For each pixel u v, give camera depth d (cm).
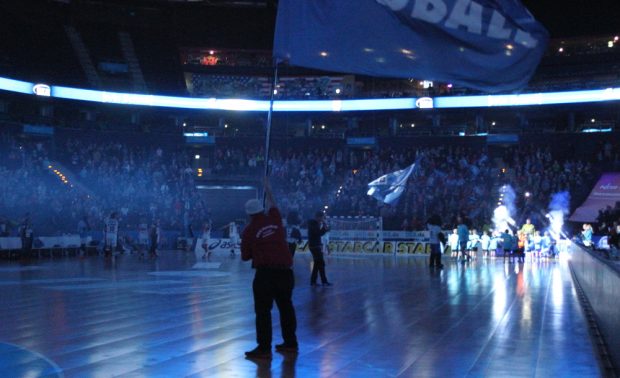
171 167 4806
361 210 4303
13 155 4234
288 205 4312
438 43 819
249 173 4962
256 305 705
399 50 825
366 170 4681
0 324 905
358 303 1201
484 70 827
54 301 1201
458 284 1659
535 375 597
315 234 1625
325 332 849
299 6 841
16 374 592
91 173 4544
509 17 811
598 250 2253
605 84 4809
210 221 4184
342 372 611
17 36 4881
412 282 1730
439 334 834
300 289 1509
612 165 4469
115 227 3045
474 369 622
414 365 641
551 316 1012
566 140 4828
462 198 4250
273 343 766
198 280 1720
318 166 4875
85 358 668
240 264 2536
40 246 3098
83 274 1947
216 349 725
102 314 1018
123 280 1711
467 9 809
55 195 3994
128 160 4791
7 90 4700
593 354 697
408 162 4766
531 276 1984
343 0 829
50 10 4859
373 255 3769
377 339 795
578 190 4331
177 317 985
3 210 3606
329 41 834
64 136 4884
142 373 601
